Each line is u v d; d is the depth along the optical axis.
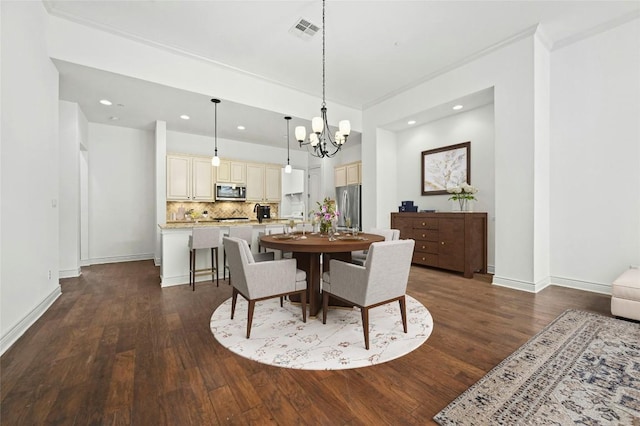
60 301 3.07
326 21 3.01
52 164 3.02
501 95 3.53
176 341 2.14
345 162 7.13
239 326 2.42
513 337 2.16
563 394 1.47
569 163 3.45
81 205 5.02
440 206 4.93
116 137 5.41
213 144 6.31
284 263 2.38
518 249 3.43
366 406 1.42
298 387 1.58
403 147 5.53
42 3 2.70
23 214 2.35
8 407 1.40
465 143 4.50
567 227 3.48
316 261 2.71
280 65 3.92
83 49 3.00
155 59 3.43
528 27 3.18
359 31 3.20
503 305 2.88
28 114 2.45
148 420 1.33
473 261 4.05
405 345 2.05
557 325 2.35
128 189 5.54
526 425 1.27
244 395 1.51
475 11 2.90
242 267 2.20
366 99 5.18
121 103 4.15
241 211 6.65
